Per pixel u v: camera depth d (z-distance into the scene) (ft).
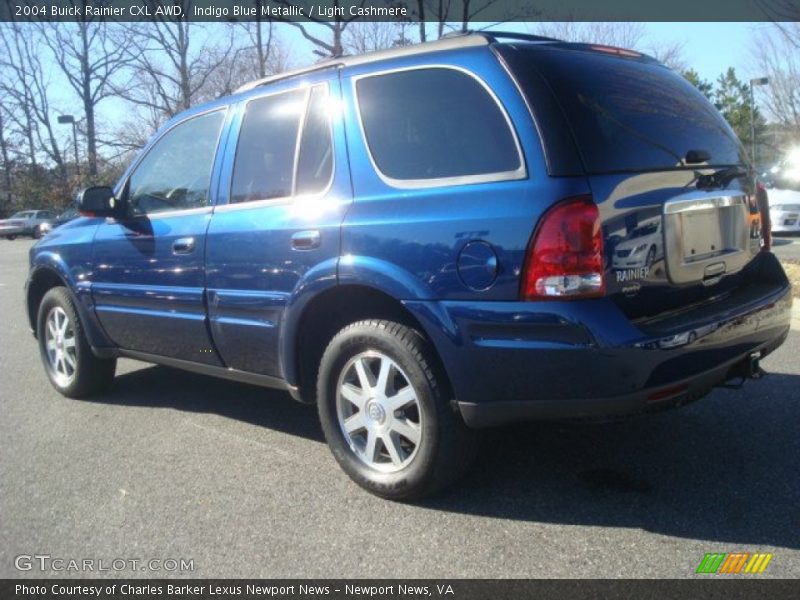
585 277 9.25
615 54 11.51
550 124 9.67
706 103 12.50
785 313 11.89
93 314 16.22
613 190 9.61
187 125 14.89
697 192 10.77
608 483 11.57
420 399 10.58
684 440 13.12
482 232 9.72
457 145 10.39
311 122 12.32
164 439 14.48
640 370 9.25
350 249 11.08
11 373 20.63
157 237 14.48
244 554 9.99
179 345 14.49
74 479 12.71
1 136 147.64
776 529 9.96
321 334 12.40
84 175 107.34
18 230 123.34
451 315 9.96
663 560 9.35
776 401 14.96
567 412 9.63
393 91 11.26
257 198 12.95
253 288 12.63
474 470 12.21
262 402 16.65
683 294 10.63
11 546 10.48
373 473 11.40
